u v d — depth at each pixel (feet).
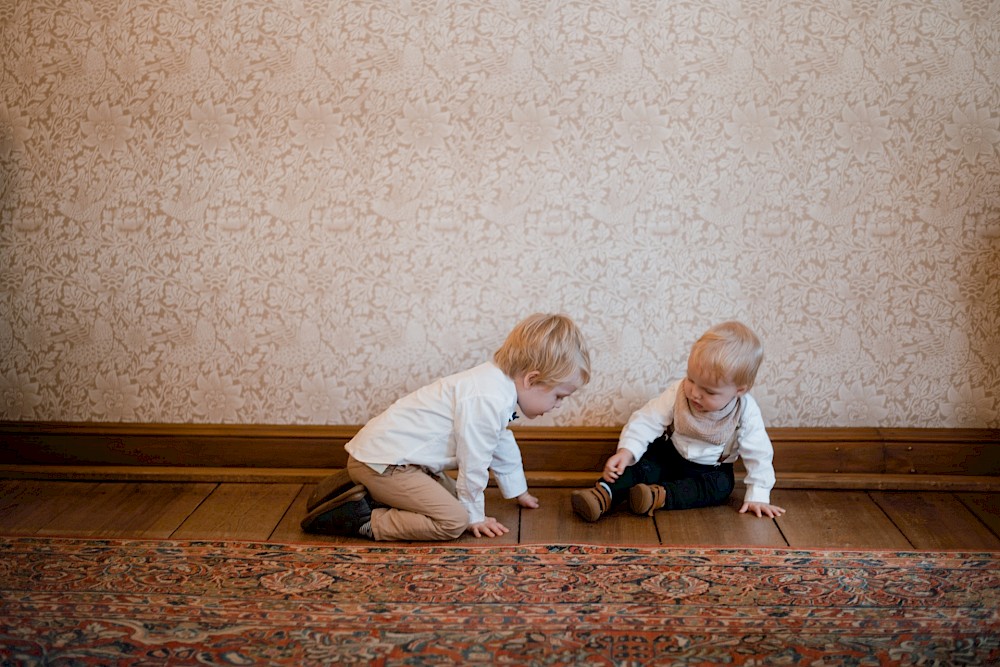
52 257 8.31
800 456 8.32
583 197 8.09
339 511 7.10
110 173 8.17
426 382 8.43
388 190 8.13
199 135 8.09
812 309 8.21
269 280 8.29
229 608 6.00
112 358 8.45
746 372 7.29
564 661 5.38
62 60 8.04
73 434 8.45
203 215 8.20
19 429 8.46
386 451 7.09
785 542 7.12
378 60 7.97
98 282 8.33
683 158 8.03
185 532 7.26
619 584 6.37
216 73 8.01
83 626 5.74
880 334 8.22
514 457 7.61
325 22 7.93
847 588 6.31
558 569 6.61
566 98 7.97
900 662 5.36
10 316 8.42
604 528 7.41
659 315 8.26
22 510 7.67
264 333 8.38
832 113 7.93
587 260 8.18
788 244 8.11
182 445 8.48
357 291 8.29
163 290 8.32
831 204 8.04
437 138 8.05
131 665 5.30
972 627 5.76
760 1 7.82
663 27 7.88
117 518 7.52
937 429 8.31
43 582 6.34
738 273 8.17
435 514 7.04
